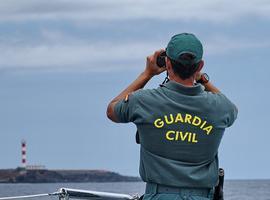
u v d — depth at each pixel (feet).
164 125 48.19
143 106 48.55
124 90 50.21
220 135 49.01
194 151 48.24
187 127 48.24
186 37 48.29
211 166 48.88
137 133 49.93
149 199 48.42
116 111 49.37
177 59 48.21
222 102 49.21
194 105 48.42
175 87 48.57
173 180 47.93
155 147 48.26
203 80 50.65
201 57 48.52
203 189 48.60
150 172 48.42
